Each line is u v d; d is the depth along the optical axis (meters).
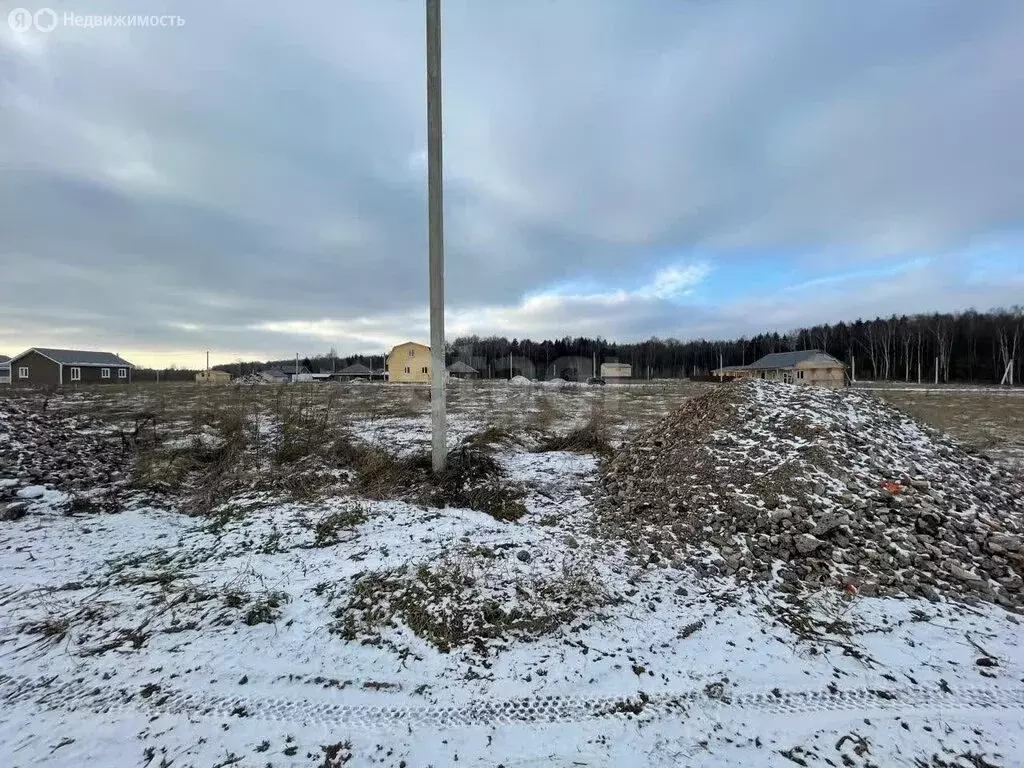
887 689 2.56
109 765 2.00
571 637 2.95
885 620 3.21
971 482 5.14
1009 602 3.44
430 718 2.31
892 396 27.69
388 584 3.42
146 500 5.65
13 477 5.88
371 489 5.99
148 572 3.73
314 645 2.82
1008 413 17.38
